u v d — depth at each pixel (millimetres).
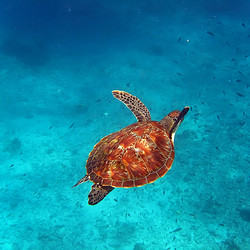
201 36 36594
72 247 12984
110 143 4371
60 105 24594
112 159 4055
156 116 21609
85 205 15039
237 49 30406
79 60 34250
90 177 4125
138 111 5559
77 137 20422
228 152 17547
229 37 35844
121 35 40344
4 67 31156
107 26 42844
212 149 17875
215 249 12016
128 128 4602
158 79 27250
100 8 44375
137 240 12875
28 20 48312
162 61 31047
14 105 24484
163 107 22703
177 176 16109
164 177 16094
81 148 19297
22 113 23500
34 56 33156
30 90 27172
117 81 27734
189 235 12797
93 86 27453
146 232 13188
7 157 18797
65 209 14945
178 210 14016
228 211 13742
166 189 15305
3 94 25891
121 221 13867
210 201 14219
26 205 15352
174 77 27438
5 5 55500
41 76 30141
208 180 15648
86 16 45094
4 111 23641
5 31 45312
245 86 24797
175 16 43625
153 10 44469
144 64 30750
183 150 17906
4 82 28125
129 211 14312
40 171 17594
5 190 16344
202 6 44531
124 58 32844
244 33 36750
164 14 44312
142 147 4090
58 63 33281
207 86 25328
